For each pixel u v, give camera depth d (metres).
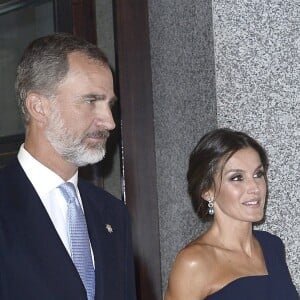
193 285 3.77
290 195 4.91
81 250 2.92
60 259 2.79
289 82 4.93
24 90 2.92
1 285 2.68
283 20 4.94
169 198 5.29
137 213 5.45
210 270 3.79
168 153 5.29
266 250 4.02
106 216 3.15
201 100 4.89
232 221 3.88
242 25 4.83
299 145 4.94
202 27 4.87
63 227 2.92
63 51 2.90
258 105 4.84
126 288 3.14
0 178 2.92
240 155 3.85
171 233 5.27
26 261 2.73
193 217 4.94
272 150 4.88
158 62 5.43
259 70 4.86
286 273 4.04
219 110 4.73
